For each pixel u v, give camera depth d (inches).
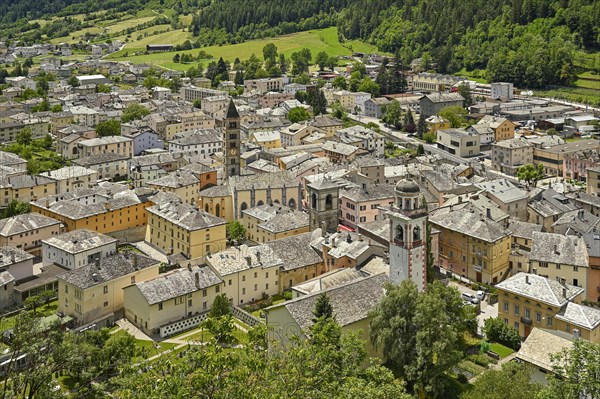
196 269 6594.5
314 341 4131.4
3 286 6815.9
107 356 4881.9
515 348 5807.1
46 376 3880.4
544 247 6894.7
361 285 5625.0
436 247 7696.9
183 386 2979.8
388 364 5260.8
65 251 7455.7
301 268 7140.8
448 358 4840.1
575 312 5546.3
